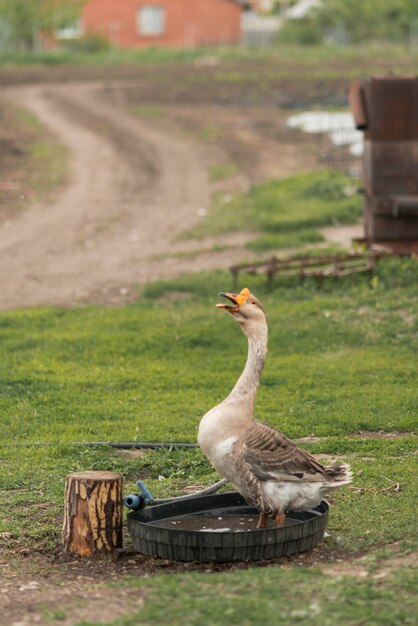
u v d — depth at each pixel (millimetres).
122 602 7016
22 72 53031
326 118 37500
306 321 16359
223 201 27453
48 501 9633
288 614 6539
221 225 24656
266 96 44219
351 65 52250
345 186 26938
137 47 69438
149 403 12844
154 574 7766
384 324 16016
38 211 26969
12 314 17312
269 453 7906
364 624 6395
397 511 8930
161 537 7895
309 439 11375
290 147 34281
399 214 18672
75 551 8320
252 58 57688
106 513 8297
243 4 72250
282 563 7832
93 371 14281
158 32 69812
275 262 18656
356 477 9906
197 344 15539
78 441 11375
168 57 59812
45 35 65438
